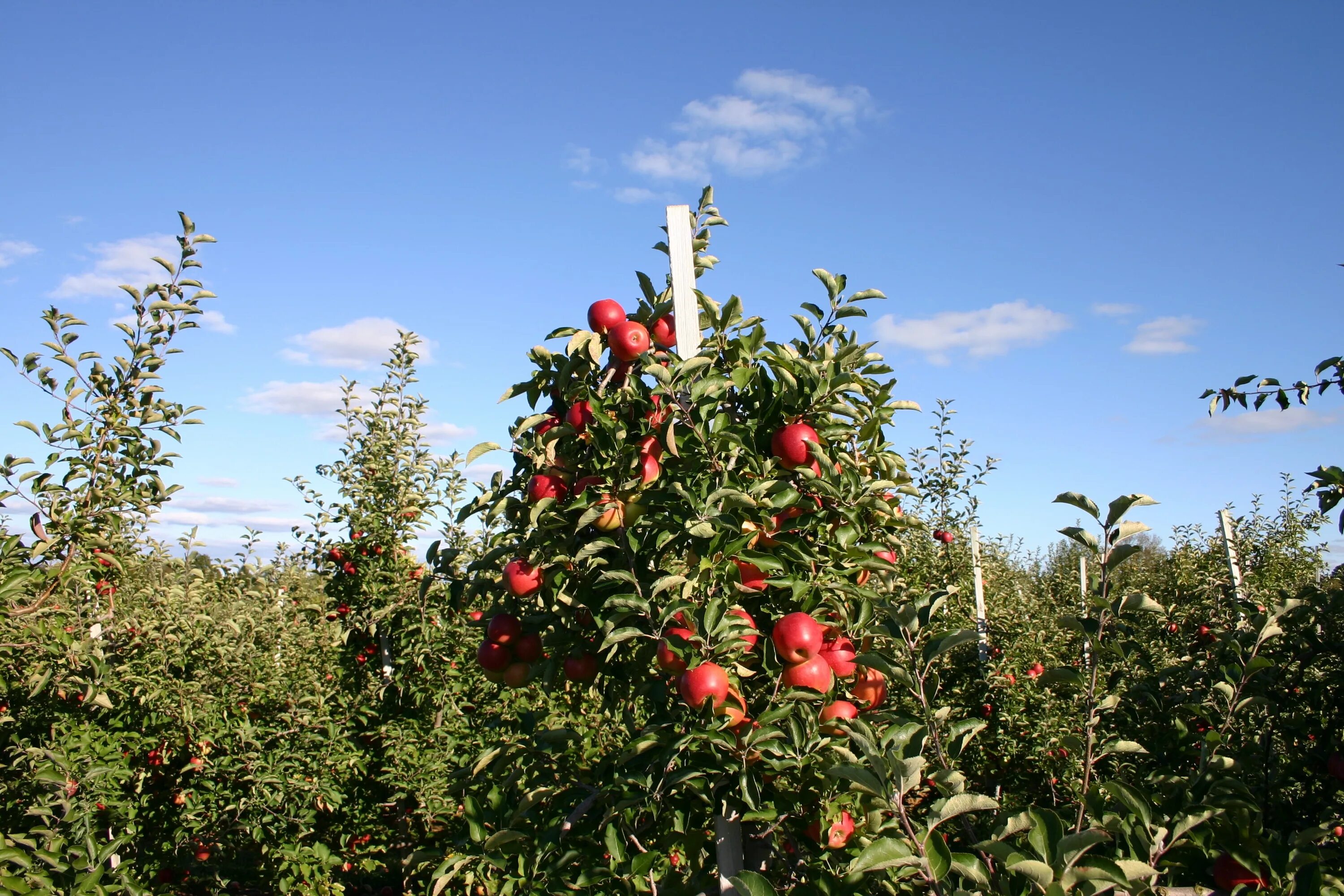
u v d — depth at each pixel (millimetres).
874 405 3033
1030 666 6562
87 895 3830
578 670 2865
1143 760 3314
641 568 2697
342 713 6855
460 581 3213
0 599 4039
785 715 2336
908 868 1929
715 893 2592
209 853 6848
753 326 2908
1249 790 2230
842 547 2695
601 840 2559
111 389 4531
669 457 2758
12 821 4844
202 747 6059
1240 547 9516
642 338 2842
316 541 7520
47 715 5367
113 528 4562
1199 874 2285
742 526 2623
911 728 2016
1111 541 2166
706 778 2357
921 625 2387
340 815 6887
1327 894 2023
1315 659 3199
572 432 2814
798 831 2559
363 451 7664
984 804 1779
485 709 6926
